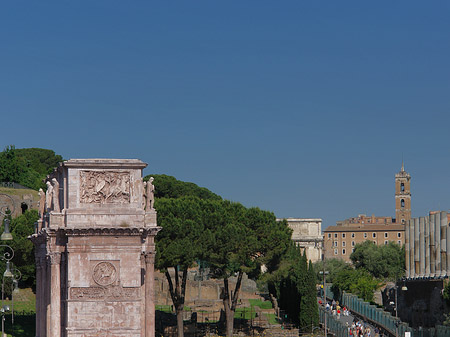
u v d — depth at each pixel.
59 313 119.56
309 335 183.75
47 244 119.62
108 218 118.31
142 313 122.38
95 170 119.06
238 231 173.00
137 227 118.31
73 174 118.50
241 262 174.50
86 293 117.25
